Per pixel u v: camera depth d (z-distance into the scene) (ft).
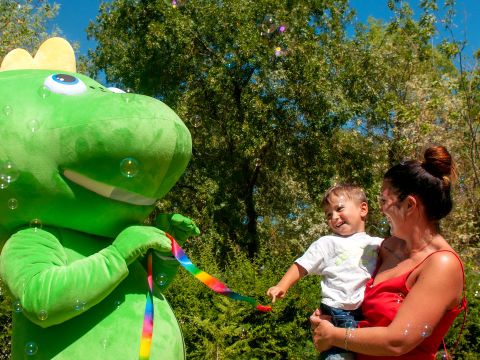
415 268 6.08
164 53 42.91
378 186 42.55
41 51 9.16
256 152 42.63
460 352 17.34
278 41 41.60
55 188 7.03
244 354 15.92
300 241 48.60
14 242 6.98
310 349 16.72
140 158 7.05
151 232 7.07
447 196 6.18
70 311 6.49
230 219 44.01
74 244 7.35
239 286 17.16
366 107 44.52
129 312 7.19
